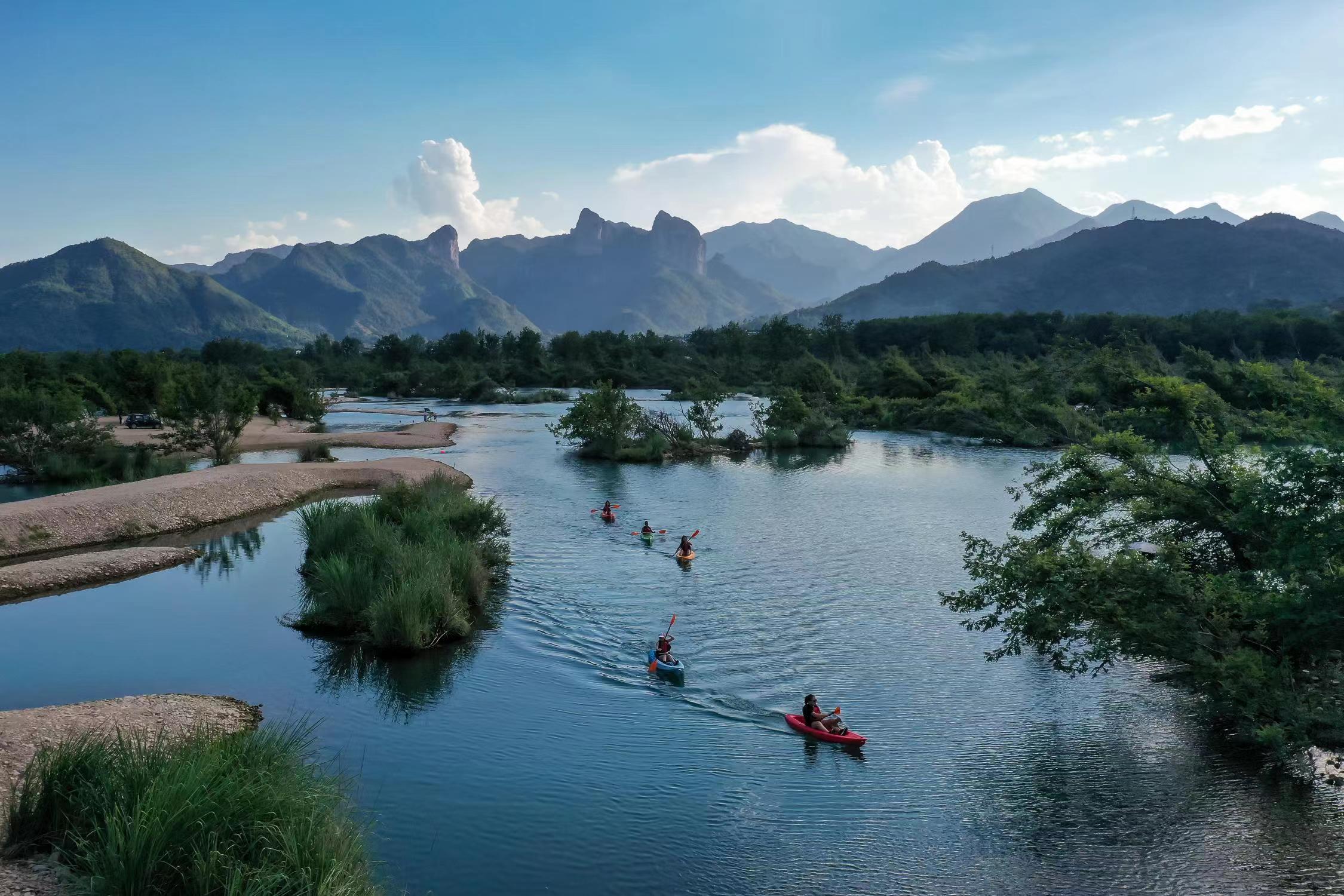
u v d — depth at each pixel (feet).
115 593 88.12
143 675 65.21
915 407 297.74
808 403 301.02
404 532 96.99
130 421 255.70
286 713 57.98
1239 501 52.85
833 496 147.23
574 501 140.97
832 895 38.60
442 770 50.21
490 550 97.60
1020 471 179.52
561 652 71.31
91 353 476.95
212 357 590.14
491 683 64.39
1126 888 39.11
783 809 46.55
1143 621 53.26
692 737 55.72
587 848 42.24
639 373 563.07
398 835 42.91
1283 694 47.01
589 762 51.80
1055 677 66.69
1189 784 49.26
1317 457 47.29
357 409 379.76
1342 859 41.29
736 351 612.70
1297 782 49.37
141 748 39.83
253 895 30.45
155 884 31.32
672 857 41.60
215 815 33.78
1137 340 348.79
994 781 49.80
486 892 38.27
